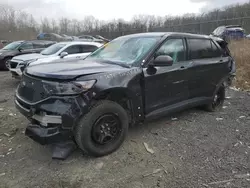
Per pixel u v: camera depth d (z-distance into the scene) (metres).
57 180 2.70
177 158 3.17
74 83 2.77
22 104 3.16
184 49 4.16
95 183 2.66
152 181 2.70
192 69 4.19
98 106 2.96
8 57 11.65
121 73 3.17
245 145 3.55
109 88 2.98
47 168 2.92
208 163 3.06
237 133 3.98
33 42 12.40
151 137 3.78
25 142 3.57
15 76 8.13
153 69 3.54
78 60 3.91
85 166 2.96
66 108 2.74
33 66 3.42
